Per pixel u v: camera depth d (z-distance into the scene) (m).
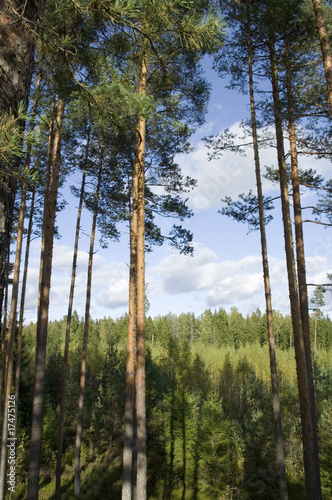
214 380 46.97
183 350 47.31
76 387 31.47
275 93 10.91
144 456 9.02
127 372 12.19
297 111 10.49
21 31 2.26
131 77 4.37
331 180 11.67
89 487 20.03
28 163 11.70
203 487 21.42
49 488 19.88
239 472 21.58
